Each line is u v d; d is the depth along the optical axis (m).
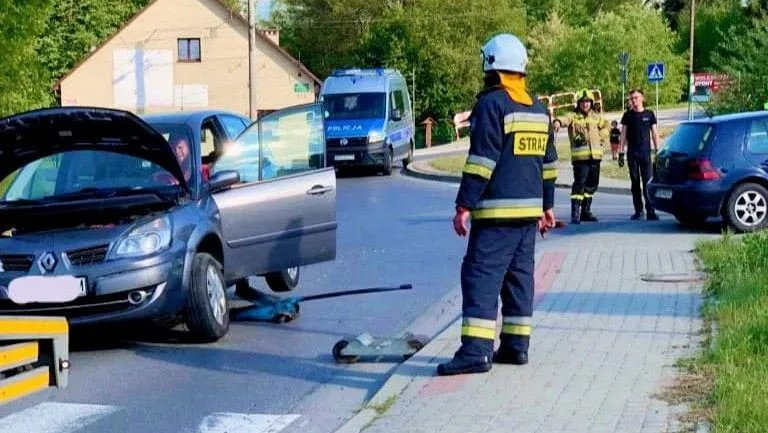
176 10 66.69
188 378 8.97
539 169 8.17
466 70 65.06
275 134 11.30
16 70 35.12
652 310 10.44
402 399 7.59
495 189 8.02
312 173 11.46
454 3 65.69
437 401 7.48
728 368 7.66
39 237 9.67
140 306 9.58
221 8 66.56
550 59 70.81
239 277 10.91
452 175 31.62
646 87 68.44
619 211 20.97
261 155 11.21
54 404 8.19
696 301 10.80
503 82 8.04
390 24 66.50
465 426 6.87
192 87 67.00
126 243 9.58
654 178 17.50
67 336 5.83
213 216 10.47
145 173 10.88
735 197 16.55
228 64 66.81
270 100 66.69
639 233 16.97
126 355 9.84
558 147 40.59
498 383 7.88
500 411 7.16
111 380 8.93
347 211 23.05
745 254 12.29
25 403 8.22
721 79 33.22
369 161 33.66
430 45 65.19
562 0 92.81
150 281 9.55
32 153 10.87
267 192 11.06
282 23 87.94
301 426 7.59
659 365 8.20
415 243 17.36
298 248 11.33
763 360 7.87
